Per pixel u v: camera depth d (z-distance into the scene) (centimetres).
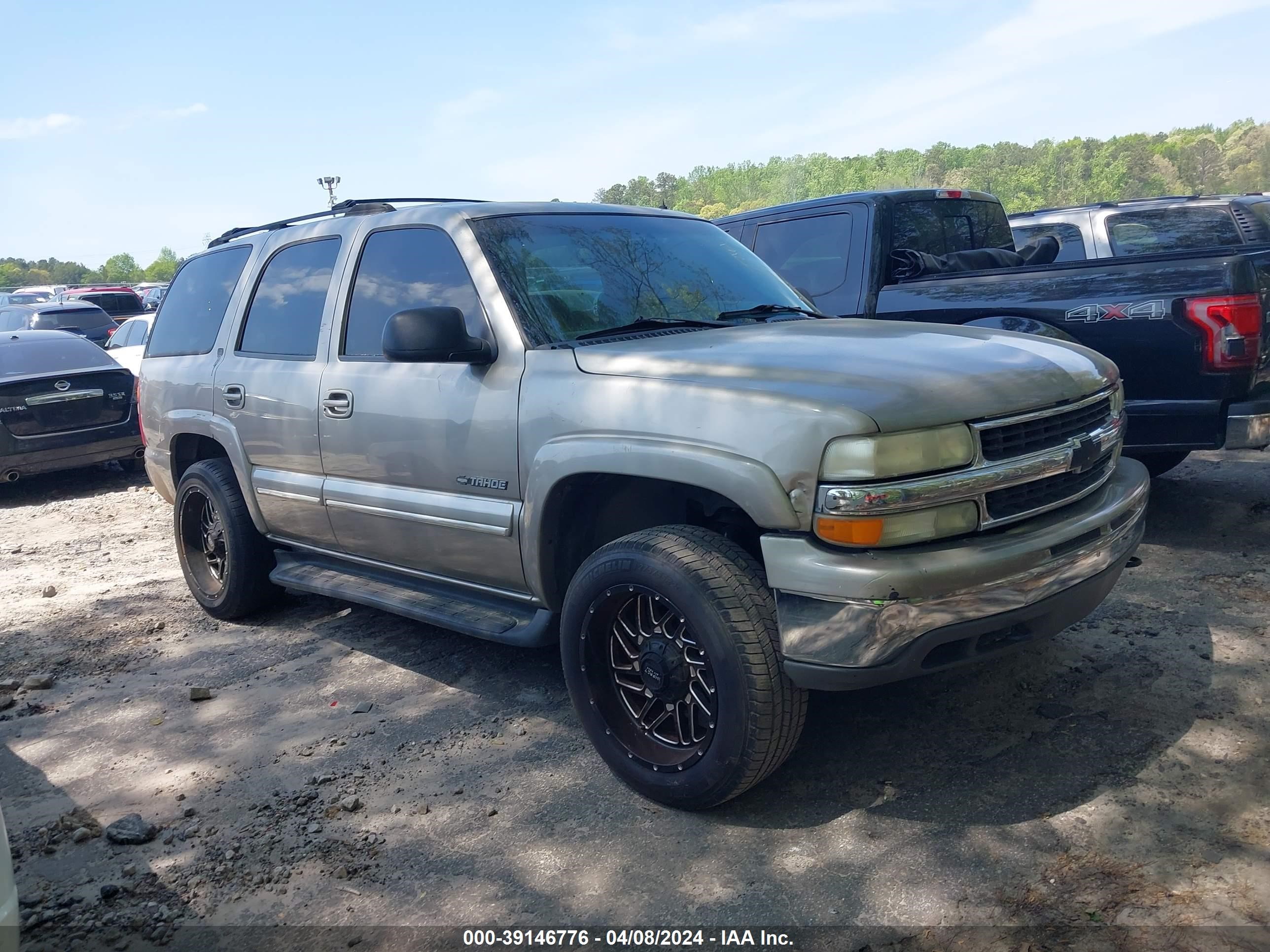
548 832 305
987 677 383
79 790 354
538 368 347
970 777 314
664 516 362
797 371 296
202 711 416
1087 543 304
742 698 284
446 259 390
